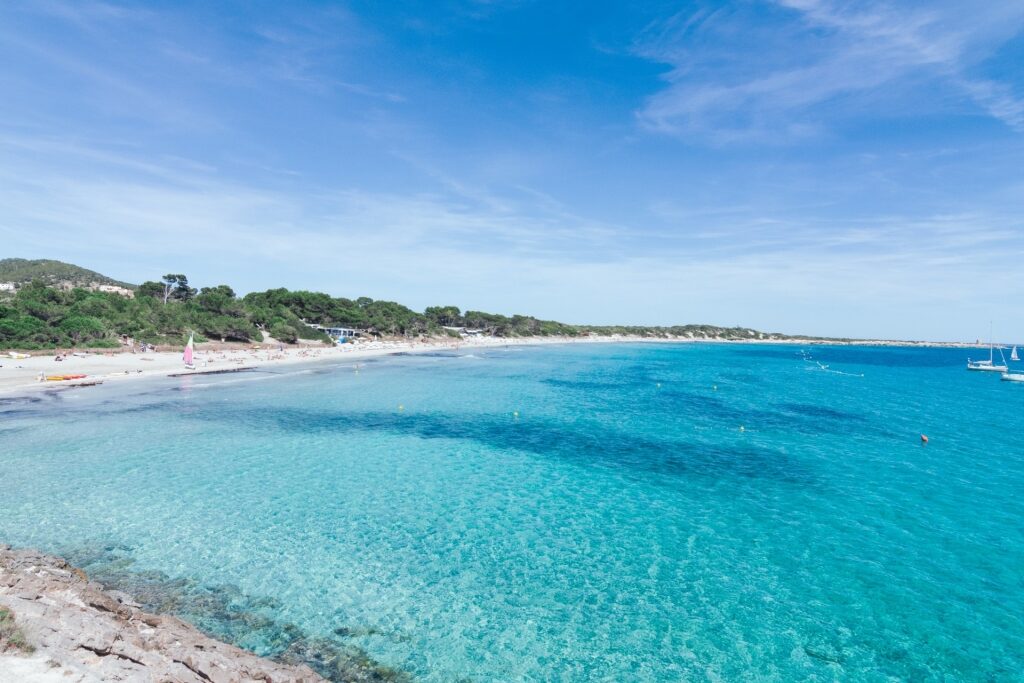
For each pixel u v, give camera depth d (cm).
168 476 2680
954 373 10931
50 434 3459
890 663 1360
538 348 17800
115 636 1142
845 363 14100
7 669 972
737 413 5006
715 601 1641
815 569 1842
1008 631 1491
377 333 15450
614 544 2030
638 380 8019
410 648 1377
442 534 2089
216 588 1622
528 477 2861
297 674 1189
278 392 5600
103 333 8094
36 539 1897
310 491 2536
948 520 2289
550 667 1323
